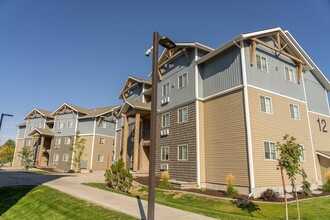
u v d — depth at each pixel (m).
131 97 28.84
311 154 17.41
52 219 8.84
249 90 14.60
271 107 15.51
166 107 21.12
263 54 16.30
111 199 10.41
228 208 10.84
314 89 21.05
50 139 43.44
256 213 10.05
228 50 16.36
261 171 13.46
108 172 15.39
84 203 9.70
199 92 17.84
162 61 22.67
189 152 17.36
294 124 16.75
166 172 16.97
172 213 8.18
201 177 16.12
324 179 18.06
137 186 16.56
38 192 12.69
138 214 7.90
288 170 8.65
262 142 14.14
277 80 16.64
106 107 43.72
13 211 10.94
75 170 33.84
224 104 15.83
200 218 7.56
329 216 9.65
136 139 21.98
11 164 49.38
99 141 38.28
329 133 20.88
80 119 39.97
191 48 19.20
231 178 13.55
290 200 12.23
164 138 20.58
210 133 16.53
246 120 13.93
